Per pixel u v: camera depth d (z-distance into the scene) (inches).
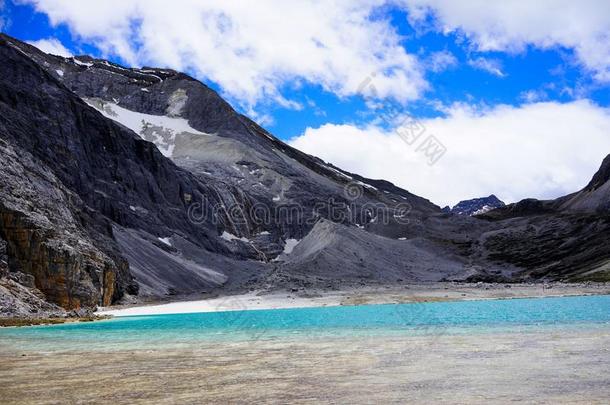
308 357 940.6
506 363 802.8
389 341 1162.6
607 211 7126.0
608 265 4987.7
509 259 6215.6
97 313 2559.1
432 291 3695.9
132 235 4574.3
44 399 628.1
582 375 689.0
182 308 2876.5
